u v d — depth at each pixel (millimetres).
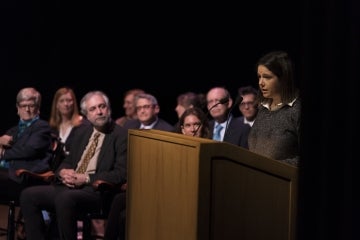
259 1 13570
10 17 14289
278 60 5918
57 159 9695
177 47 14328
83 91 14539
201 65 14172
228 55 13938
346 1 4160
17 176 9164
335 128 4250
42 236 8820
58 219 8422
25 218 8812
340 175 4246
